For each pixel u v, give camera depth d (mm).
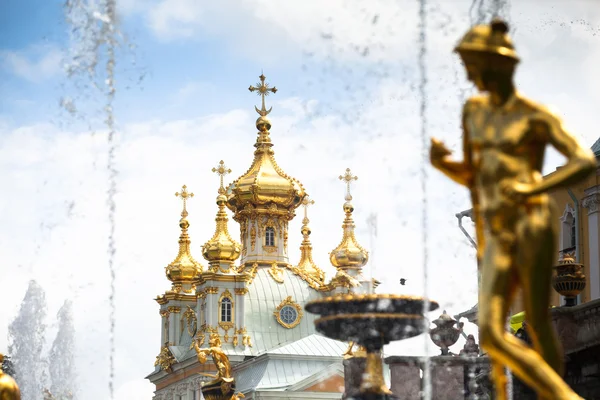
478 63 16031
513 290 15664
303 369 142750
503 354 15352
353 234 169875
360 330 22578
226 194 177875
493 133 15898
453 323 39062
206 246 171250
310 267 179750
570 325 29891
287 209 177750
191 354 168500
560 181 15445
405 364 37031
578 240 63594
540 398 15328
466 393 36656
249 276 171500
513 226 15562
